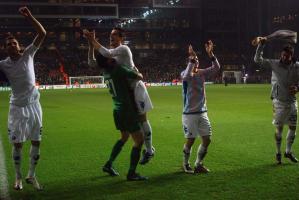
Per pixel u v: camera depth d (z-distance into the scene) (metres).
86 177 6.94
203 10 68.75
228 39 69.62
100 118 15.87
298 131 11.61
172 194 5.87
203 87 7.06
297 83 7.39
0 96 31.56
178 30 69.25
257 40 7.41
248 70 63.34
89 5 63.59
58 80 51.41
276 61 7.46
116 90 6.54
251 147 9.40
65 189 6.25
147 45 68.94
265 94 29.72
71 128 13.09
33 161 6.30
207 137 7.05
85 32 6.45
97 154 8.92
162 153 8.88
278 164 7.66
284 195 5.73
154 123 14.01
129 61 6.67
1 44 59.53
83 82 49.66
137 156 6.65
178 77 56.66
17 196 5.97
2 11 60.75
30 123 6.14
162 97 27.61
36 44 6.20
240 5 68.00
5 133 12.21
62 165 7.86
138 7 66.81
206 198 5.66
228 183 6.39
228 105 20.77
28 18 6.07
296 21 65.12
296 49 62.22
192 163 7.96
